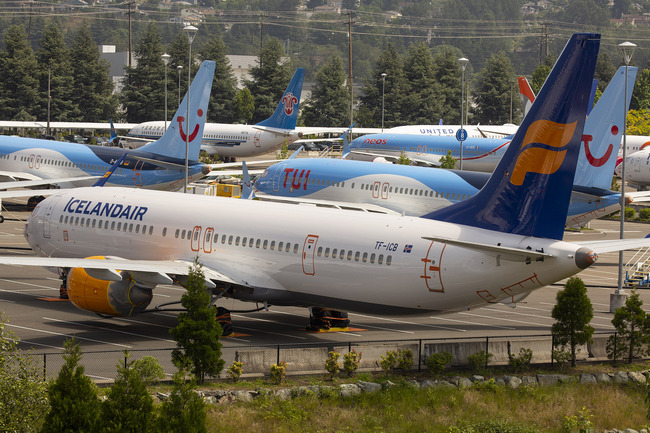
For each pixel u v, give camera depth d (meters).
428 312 84.19
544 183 76.44
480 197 81.06
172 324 97.25
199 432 53.53
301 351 79.25
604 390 78.00
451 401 72.19
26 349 82.81
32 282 120.31
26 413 55.31
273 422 66.25
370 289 85.00
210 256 95.12
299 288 90.12
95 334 90.81
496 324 103.12
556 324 84.75
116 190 107.38
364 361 80.62
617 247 75.00
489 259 77.75
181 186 172.12
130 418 51.66
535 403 73.69
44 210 109.88
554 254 74.75
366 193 143.88
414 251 82.06
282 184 152.62
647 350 87.25
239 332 94.50
